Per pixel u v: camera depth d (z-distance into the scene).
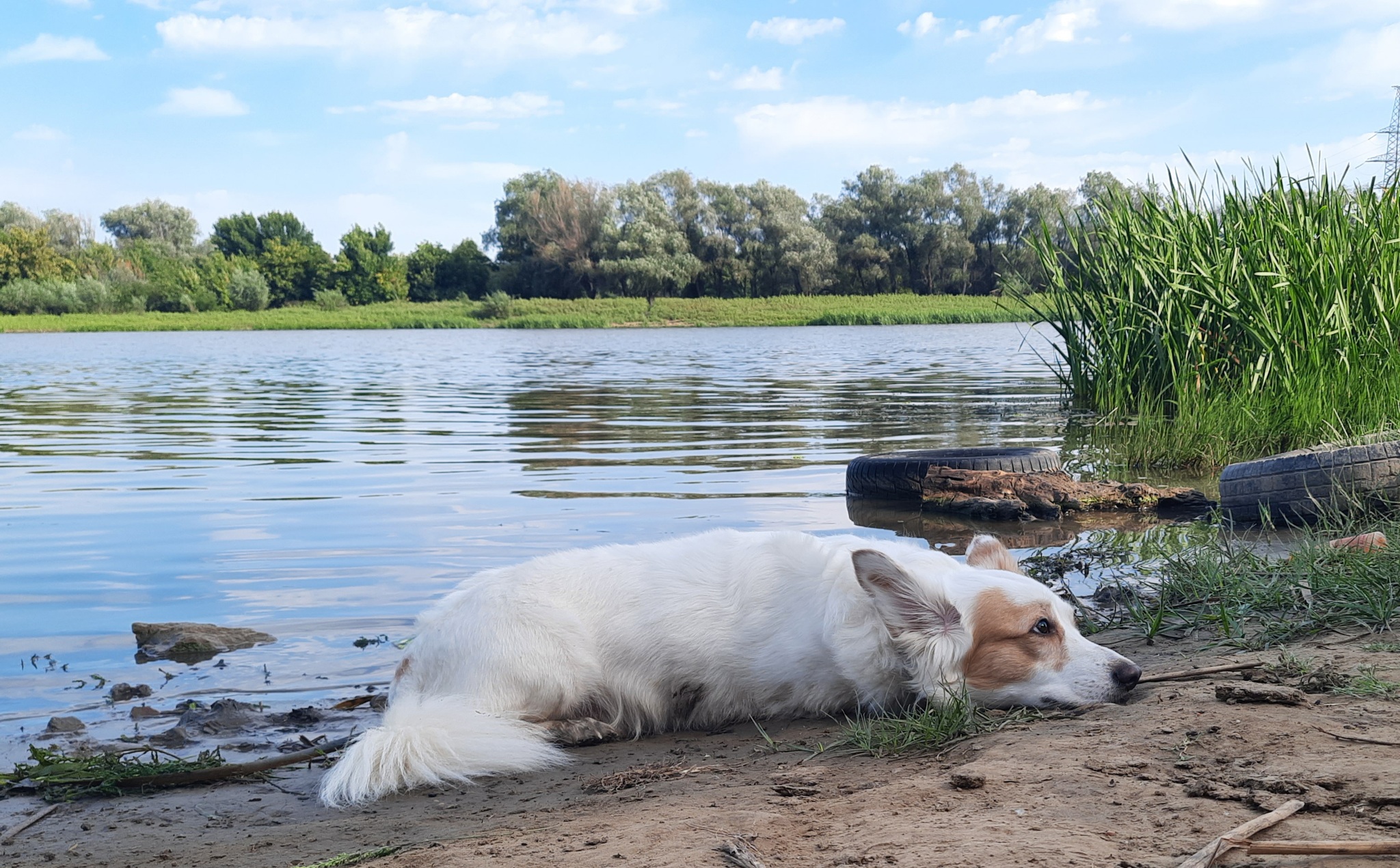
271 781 3.45
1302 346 9.88
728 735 3.67
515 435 12.75
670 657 3.78
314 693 4.30
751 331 53.28
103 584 5.99
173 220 126.94
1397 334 9.49
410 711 3.36
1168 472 9.40
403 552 6.64
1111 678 3.41
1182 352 11.53
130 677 4.51
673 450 11.21
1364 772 2.28
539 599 3.76
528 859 2.30
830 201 86.62
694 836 2.32
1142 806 2.23
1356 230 10.13
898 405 15.65
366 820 2.97
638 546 4.08
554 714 3.69
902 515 7.79
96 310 84.62
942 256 81.00
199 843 2.86
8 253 89.38
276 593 5.76
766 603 3.81
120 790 3.37
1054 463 8.73
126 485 9.29
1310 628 3.94
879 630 3.64
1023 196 79.75
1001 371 22.84
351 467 10.25
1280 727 2.69
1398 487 6.66
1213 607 4.54
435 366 28.11
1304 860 1.87
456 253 97.81
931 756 3.00
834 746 3.24
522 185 104.06
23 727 3.98
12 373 25.92
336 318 74.31
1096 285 13.69
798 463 10.16
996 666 3.53
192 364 30.06
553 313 72.31
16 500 8.57
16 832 2.99
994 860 1.98
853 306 70.81
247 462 10.62
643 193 80.38
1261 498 7.05
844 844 2.17
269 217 121.81
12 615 5.42
